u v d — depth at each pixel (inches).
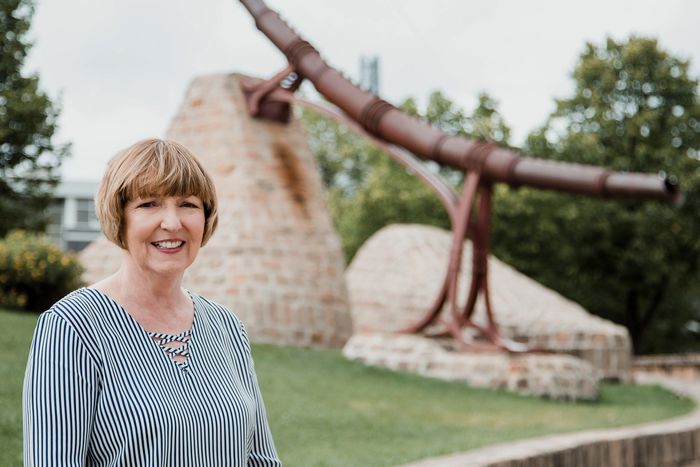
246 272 699.4
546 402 583.5
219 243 709.3
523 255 1412.4
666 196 566.3
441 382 594.9
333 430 410.9
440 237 1005.8
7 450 297.4
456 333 647.8
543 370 609.3
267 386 483.5
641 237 1369.3
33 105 958.4
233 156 738.8
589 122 1405.0
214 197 119.9
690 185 1342.3
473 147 643.5
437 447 377.4
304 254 733.9
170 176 114.0
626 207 1371.8
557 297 939.3
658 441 469.1
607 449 424.5
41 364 108.6
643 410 591.5
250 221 716.7
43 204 1010.7
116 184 114.3
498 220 1374.3
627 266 1416.1
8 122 956.6
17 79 986.1
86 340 109.8
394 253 971.3
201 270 705.0
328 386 521.3
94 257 762.2
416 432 430.3
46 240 665.6
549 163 618.2
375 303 941.8
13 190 994.7
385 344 633.0
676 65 1398.9
